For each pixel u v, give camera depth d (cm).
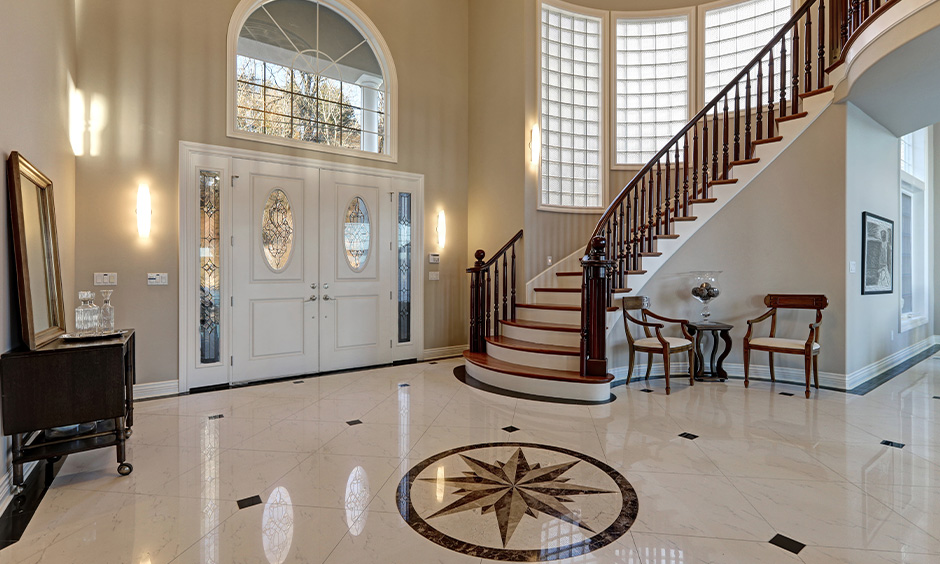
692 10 598
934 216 689
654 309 493
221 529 201
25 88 267
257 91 482
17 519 210
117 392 252
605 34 614
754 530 199
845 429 326
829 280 443
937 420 345
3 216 234
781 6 555
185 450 292
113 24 397
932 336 692
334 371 519
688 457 279
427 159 592
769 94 471
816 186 448
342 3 526
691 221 493
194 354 436
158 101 416
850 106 438
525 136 557
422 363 566
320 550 186
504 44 582
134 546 189
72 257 375
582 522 207
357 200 538
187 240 429
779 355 473
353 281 535
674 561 178
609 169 620
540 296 560
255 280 470
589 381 402
